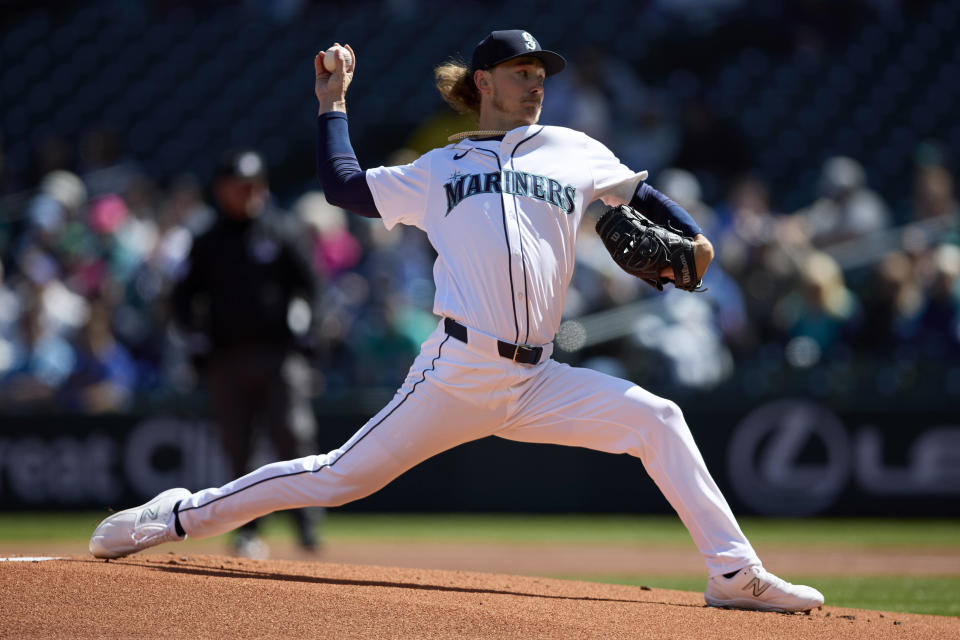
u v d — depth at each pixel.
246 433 24.78
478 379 13.57
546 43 57.28
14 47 69.50
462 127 50.25
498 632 11.53
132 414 37.00
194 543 28.66
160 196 47.19
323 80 14.87
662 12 57.12
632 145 45.91
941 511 33.22
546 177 13.87
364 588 13.39
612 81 46.00
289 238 24.67
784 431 34.03
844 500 33.75
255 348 24.42
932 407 33.34
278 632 11.28
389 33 62.28
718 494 13.77
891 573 22.64
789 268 35.25
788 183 49.88
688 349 34.09
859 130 51.88
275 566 15.33
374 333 36.31
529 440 14.32
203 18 67.69
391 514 37.00
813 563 24.67
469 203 13.63
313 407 36.22
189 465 36.56
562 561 25.25
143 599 12.09
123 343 38.22
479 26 60.44
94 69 66.88
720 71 55.03
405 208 14.10
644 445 13.77
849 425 33.75
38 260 41.28
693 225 14.31
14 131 64.62
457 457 36.69
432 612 12.07
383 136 55.44
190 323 24.84
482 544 29.09
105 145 51.09
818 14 55.50
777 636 11.99
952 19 56.31
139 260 40.66
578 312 35.12
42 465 37.50
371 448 13.91
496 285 13.50
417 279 38.41
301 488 14.12
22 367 37.88
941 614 16.33
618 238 13.98
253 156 24.50
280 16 65.94
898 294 33.97
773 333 35.03
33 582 12.41
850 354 34.22
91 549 14.89
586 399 13.84
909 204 44.69
